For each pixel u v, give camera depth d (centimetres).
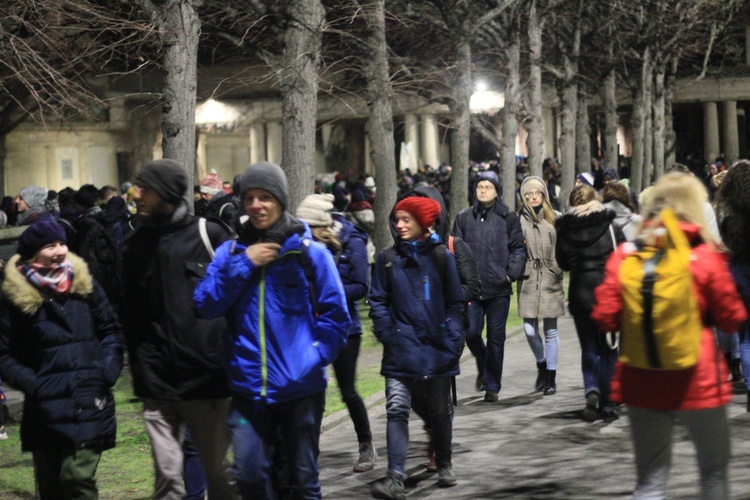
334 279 532
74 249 1079
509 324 1582
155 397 551
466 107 2159
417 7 2219
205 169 5956
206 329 546
